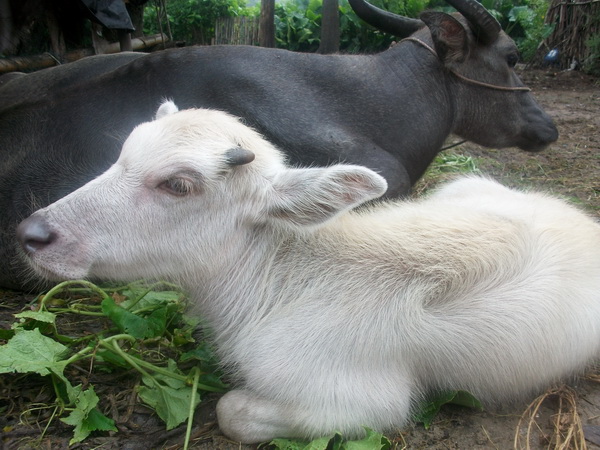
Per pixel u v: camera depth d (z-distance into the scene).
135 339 0.93
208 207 0.83
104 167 1.17
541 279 0.89
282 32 4.91
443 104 1.36
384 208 1.05
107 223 0.81
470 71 1.36
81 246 0.81
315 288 0.85
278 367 0.81
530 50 4.67
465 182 1.24
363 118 1.25
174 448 0.81
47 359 0.85
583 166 2.11
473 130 1.43
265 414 0.80
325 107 1.23
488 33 1.32
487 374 0.87
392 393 0.83
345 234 0.89
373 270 0.85
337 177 0.78
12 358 0.82
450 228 0.92
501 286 0.87
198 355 0.93
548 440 0.84
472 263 0.88
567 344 0.90
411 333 0.83
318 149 1.19
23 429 0.83
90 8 2.28
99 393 0.90
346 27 4.61
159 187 0.81
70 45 2.65
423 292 0.84
